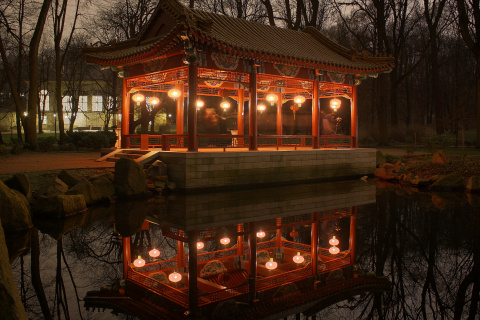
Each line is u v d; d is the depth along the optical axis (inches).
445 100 2295.8
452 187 783.1
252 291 311.1
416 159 1107.3
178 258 377.1
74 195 552.1
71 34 1481.3
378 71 937.5
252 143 795.4
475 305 286.0
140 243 414.9
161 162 710.5
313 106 895.7
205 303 284.0
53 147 1310.3
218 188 724.7
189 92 710.5
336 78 921.5
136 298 287.9
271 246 420.5
